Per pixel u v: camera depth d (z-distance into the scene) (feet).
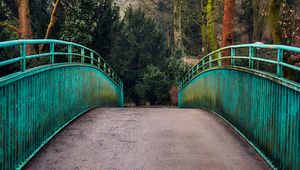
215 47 65.21
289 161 17.52
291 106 17.38
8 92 16.99
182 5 116.26
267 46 21.33
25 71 19.51
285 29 47.32
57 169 19.12
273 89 20.18
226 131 28.45
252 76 24.58
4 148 16.55
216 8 109.50
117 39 93.09
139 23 101.91
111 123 30.60
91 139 25.03
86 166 19.69
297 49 16.63
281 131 18.67
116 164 20.11
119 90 78.07
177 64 103.76
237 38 128.88
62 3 74.69
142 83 98.32
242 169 19.69
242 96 27.12
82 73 36.06
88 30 74.18
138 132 27.45
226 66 32.68
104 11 79.25
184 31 133.69
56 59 67.10
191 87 64.49
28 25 55.47
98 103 47.24
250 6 123.95
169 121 32.30
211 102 40.96
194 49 142.41
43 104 23.06
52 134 25.29
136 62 98.89
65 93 28.96
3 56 37.93
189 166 19.97
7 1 76.54
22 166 18.83
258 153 22.24
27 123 19.90
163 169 19.45
